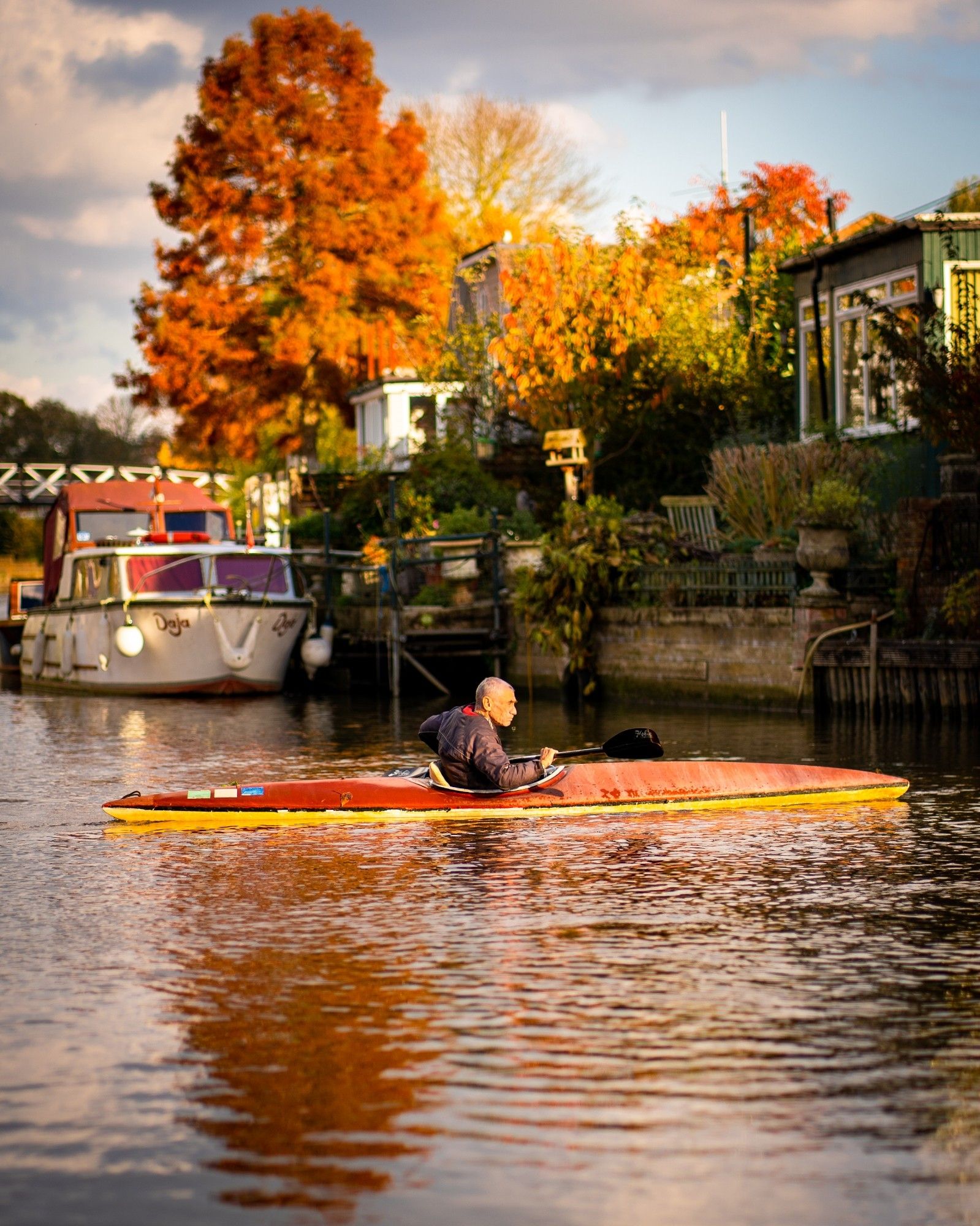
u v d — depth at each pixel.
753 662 21.19
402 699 27.72
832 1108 5.88
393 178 56.75
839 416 25.92
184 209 56.66
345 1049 6.54
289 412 57.59
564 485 32.97
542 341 30.45
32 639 33.47
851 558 20.89
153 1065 6.36
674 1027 6.81
